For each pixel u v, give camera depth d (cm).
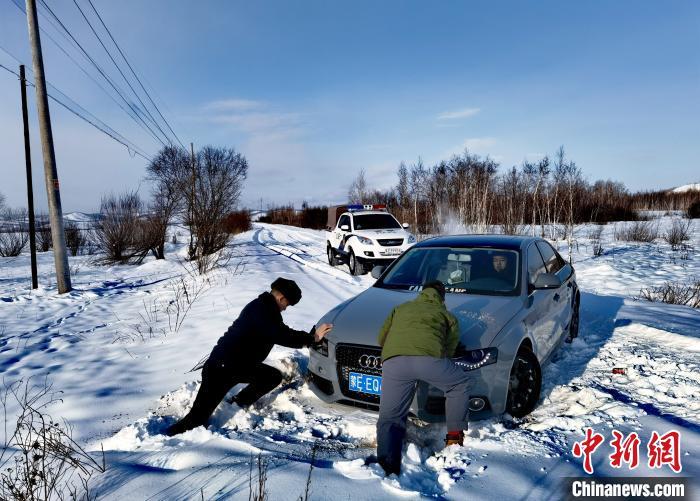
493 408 337
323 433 342
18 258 2061
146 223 1902
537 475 265
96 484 266
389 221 1343
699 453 283
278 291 362
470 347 338
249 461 283
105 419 378
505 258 462
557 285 421
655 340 558
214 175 1748
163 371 497
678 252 1583
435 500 242
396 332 303
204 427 334
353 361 356
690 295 873
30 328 750
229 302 836
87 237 2366
